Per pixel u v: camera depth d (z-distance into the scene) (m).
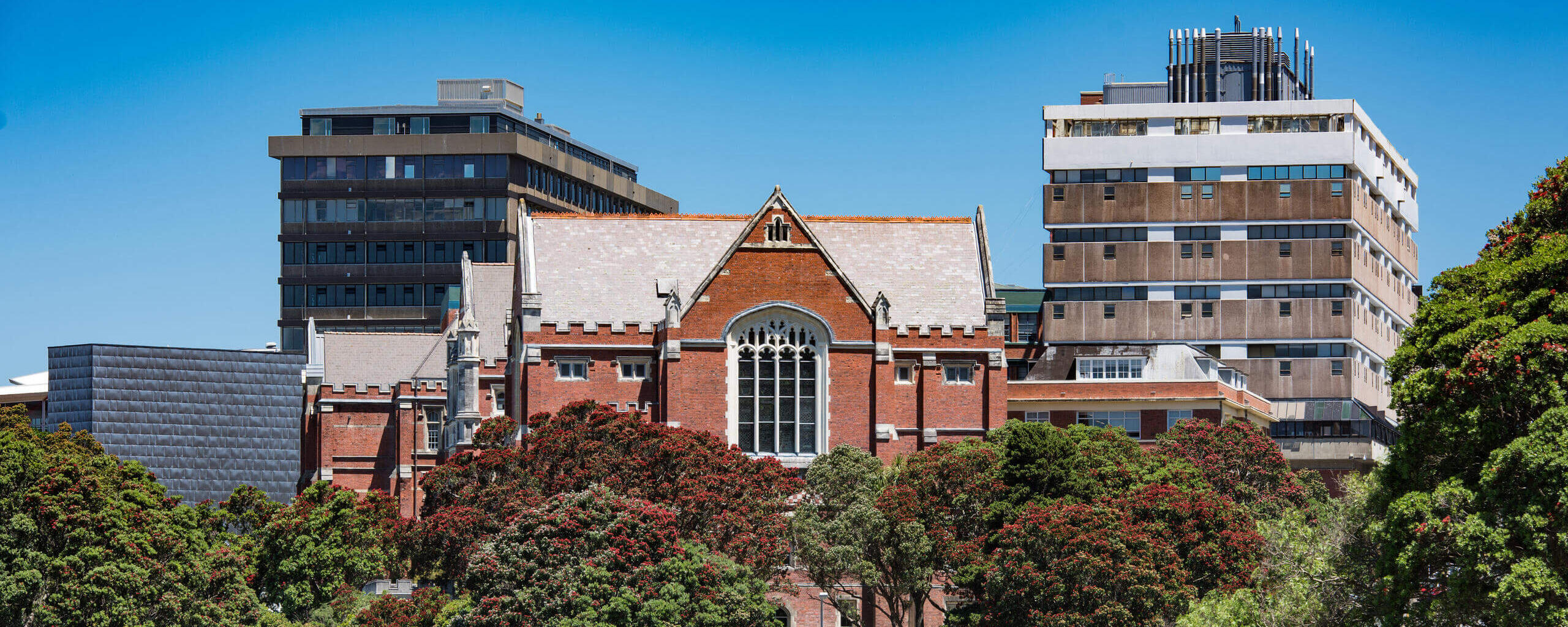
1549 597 65.81
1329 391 164.75
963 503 100.38
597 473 99.50
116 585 94.81
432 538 101.31
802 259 118.88
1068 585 90.06
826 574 98.56
